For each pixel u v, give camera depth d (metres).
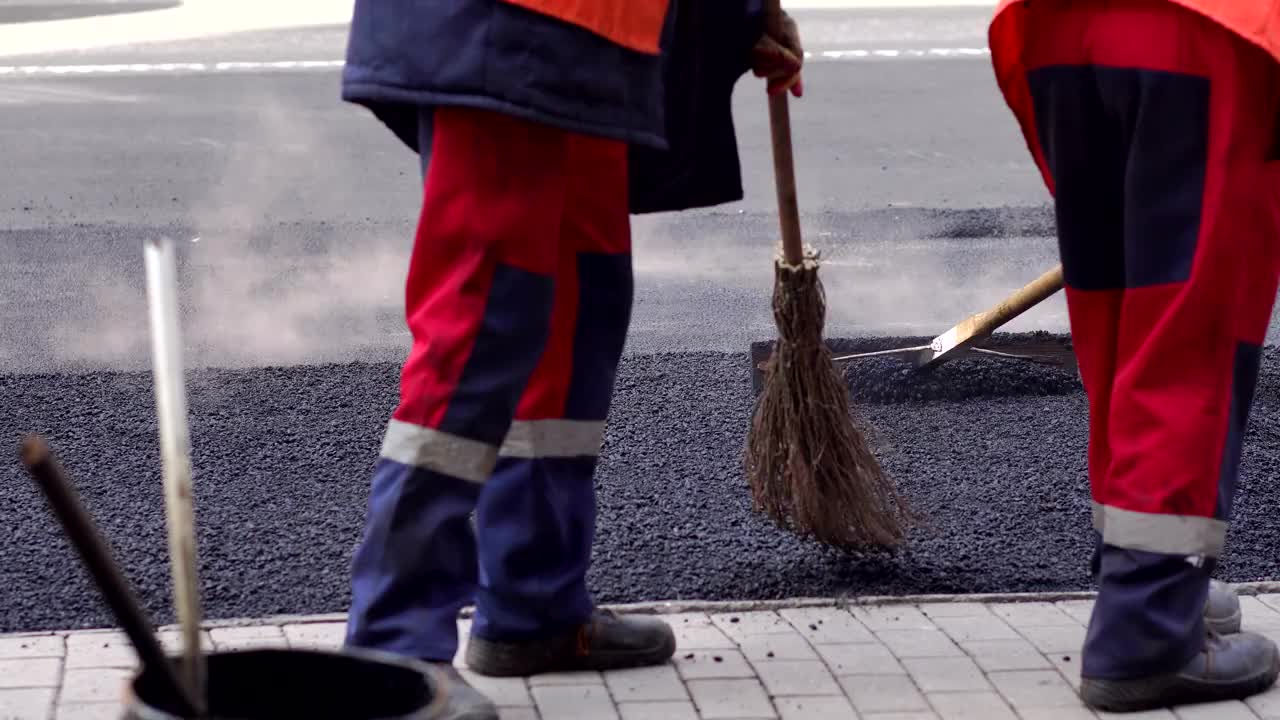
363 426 6.59
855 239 10.44
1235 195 3.76
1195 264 3.79
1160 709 4.01
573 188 4.03
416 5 3.54
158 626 4.52
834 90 16.47
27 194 11.45
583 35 3.51
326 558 5.12
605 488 5.82
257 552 5.15
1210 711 4.00
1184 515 3.90
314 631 4.49
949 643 4.45
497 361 3.63
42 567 4.96
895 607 4.73
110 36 20.33
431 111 3.66
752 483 5.02
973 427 6.62
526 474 4.09
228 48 19.14
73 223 10.60
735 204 11.42
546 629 4.16
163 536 5.29
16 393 6.96
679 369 7.46
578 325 4.11
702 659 4.32
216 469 6.00
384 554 3.66
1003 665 4.29
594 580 4.91
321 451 6.25
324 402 6.90
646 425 6.61
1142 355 3.89
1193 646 3.99
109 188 11.71
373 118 14.70
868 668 4.26
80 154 12.94
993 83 17.02
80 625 4.53
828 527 4.89
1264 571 5.12
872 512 4.91
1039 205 11.48
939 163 12.99
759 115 15.02
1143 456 3.91
